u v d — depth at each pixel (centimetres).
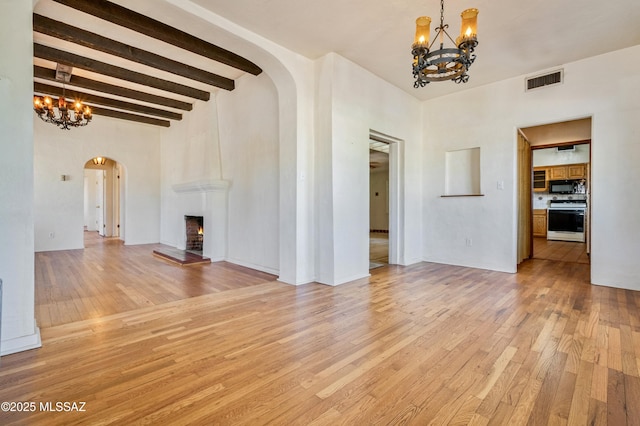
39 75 457
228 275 437
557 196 830
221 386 167
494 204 462
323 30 326
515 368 184
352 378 174
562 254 604
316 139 398
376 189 1176
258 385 167
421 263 523
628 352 203
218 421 139
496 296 330
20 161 204
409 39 345
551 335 230
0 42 196
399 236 511
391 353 204
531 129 568
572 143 530
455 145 503
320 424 138
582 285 374
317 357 199
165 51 409
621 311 281
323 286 377
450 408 148
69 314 277
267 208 455
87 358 196
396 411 146
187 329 244
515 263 446
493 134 462
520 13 290
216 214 546
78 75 496
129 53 391
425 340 223
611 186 367
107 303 309
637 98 353
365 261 427
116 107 616
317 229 401
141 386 166
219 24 299
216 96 564
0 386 165
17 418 140
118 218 949
